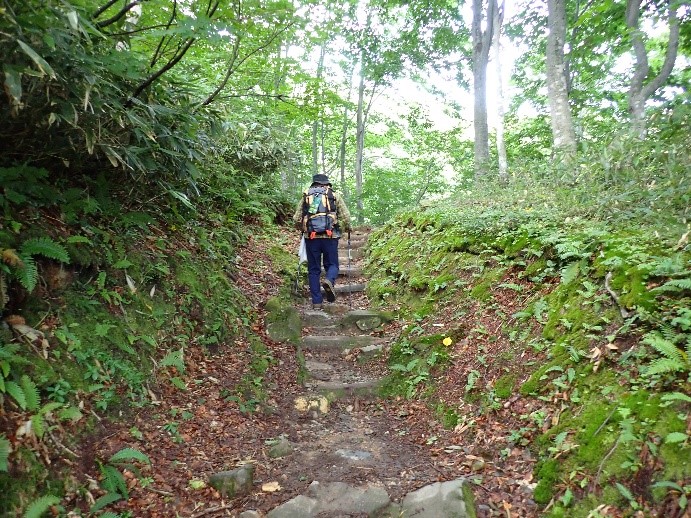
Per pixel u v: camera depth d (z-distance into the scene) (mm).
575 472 2525
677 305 2811
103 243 3643
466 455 3158
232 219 7133
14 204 3068
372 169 21891
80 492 2352
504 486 2773
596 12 6090
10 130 2986
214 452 3123
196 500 2656
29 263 2721
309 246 6102
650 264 3162
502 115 10438
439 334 4613
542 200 5762
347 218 6227
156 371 3508
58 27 2695
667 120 4586
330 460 3232
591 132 7977
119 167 3783
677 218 3738
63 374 2760
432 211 7680
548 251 4336
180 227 5105
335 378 4645
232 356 4375
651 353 2729
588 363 3062
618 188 4781
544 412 3068
